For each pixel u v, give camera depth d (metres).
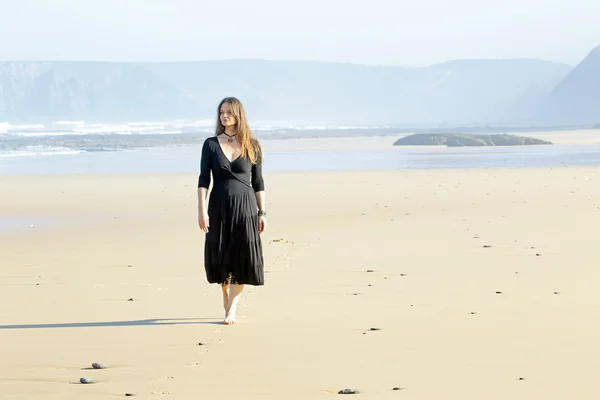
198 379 5.64
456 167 34.69
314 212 18.19
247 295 9.01
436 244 12.91
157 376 5.75
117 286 9.71
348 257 11.72
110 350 6.57
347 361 6.06
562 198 20.44
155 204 20.50
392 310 8.02
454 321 7.43
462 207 18.73
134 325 7.54
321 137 78.44
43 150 51.38
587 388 5.27
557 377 5.54
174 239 14.16
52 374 5.86
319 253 12.16
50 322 7.73
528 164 36.44
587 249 12.05
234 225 7.55
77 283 9.95
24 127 103.62
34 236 14.71
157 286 9.70
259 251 7.63
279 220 16.72
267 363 6.05
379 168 34.66
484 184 25.14
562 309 7.91
